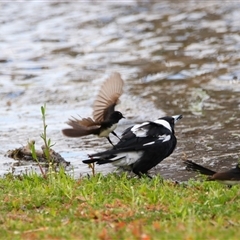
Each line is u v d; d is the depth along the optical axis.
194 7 26.98
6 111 17.41
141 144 11.46
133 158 11.48
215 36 23.33
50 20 26.44
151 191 10.06
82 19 26.36
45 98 18.34
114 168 12.87
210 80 19.20
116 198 9.95
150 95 18.23
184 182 11.39
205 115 16.50
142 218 9.05
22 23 26.17
